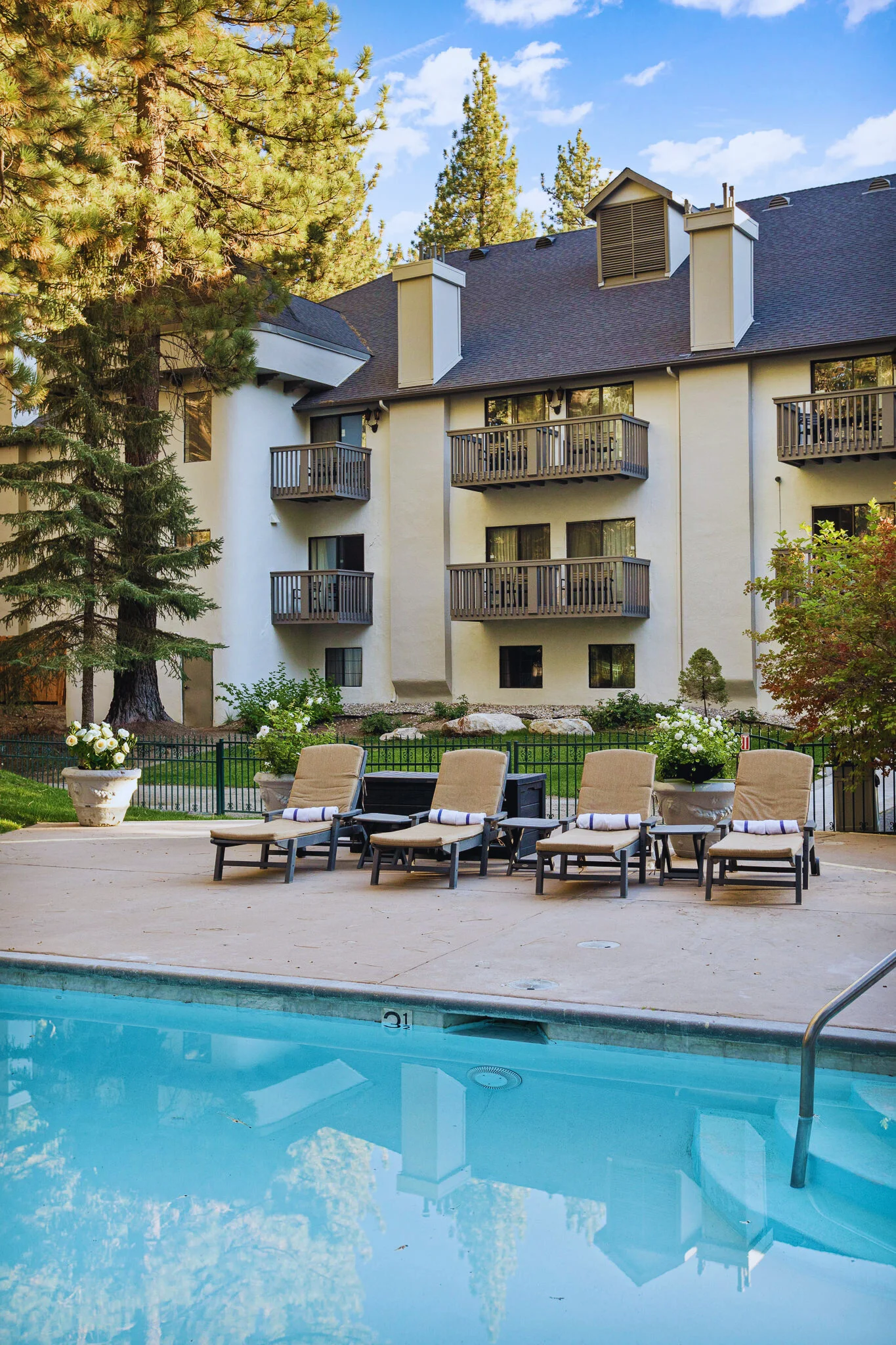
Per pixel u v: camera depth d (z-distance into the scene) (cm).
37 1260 438
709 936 832
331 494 2961
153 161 2452
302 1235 457
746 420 2538
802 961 748
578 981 710
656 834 1052
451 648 2961
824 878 1073
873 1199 481
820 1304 402
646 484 2695
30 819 1653
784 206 3030
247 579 2994
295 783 1255
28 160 1673
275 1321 389
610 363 2694
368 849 1293
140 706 2630
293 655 3159
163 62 2214
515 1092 615
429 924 899
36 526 2270
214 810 1786
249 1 2594
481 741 2384
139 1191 502
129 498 2398
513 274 3275
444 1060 671
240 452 2969
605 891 1045
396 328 3334
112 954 811
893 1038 584
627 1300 406
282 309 2791
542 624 2839
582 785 1141
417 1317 394
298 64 2653
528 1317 392
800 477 2505
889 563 1298
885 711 1270
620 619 2731
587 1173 514
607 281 3011
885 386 2339
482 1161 528
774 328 2575
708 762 1175
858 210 2872
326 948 816
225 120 2638
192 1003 754
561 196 5716
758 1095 603
